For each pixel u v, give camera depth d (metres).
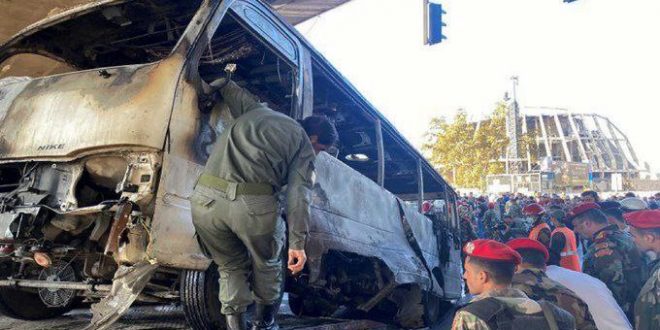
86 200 3.48
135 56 4.57
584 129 122.06
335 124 6.31
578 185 52.53
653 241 3.54
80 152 3.29
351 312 6.91
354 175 5.23
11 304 4.34
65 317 4.86
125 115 3.17
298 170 2.91
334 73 5.19
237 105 3.28
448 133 50.91
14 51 4.34
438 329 6.72
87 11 3.82
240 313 3.04
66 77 3.67
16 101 3.78
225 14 3.67
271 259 3.01
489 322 2.10
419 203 7.58
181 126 3.20
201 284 3.38
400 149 7.23
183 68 3.24
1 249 3.35
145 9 3.80
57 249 3.44
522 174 43.66
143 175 3.08
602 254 4.04
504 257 2.32
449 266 8.31
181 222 3.13
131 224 2.99
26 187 3.51
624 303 3.89
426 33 11.61
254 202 2.78
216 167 2.89
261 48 4.22
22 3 9.60
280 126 2.94
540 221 6.91
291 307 6.36
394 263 5.47
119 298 2.86
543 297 2.79
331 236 4.38
